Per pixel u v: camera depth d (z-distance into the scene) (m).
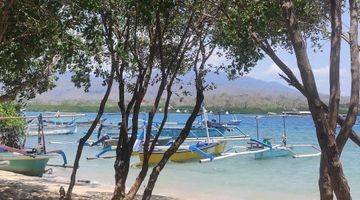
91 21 8.80
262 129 68.44
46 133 53.88
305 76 5.05
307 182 23.69
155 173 9.91
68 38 8.77
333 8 5.60
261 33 7.61
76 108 161.00
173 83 11.04
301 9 7.35
